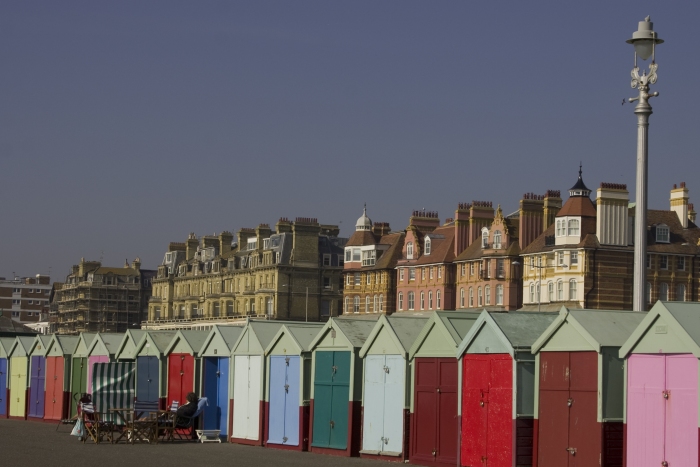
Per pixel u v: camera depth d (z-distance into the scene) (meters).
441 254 144.38
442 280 143.50
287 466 35.22
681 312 28.27
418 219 156.12
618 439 30.19
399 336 38.31
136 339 53.03
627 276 120.00
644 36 31.89
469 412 34.62
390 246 162.12
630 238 121.44
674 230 125.69
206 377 48.62
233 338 48.19
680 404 27.81
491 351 33.91
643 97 31.97
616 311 31.72
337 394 41.16
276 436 44.22
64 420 52.62
